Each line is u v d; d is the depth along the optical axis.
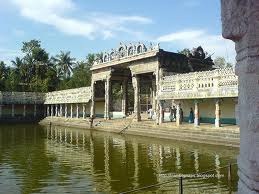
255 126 3.47
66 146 25.95
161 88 31.75
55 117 58.28
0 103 59.16
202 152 20.47
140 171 15.49
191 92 27.30
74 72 75.88
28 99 62.09
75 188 12.59
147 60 34.56
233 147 21.73
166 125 29.86
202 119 30.77
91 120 43.62
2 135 35.81
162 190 11.73
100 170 16.03
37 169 16.58
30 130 43.16
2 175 15.20
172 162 17.45
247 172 3.57
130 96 60.00
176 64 34.00
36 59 72.81
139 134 32.31
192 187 11.88
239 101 4.01
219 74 24.69
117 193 11.68
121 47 38.75
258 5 3.53
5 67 70.50
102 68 44.19
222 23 4.14
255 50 3.53
